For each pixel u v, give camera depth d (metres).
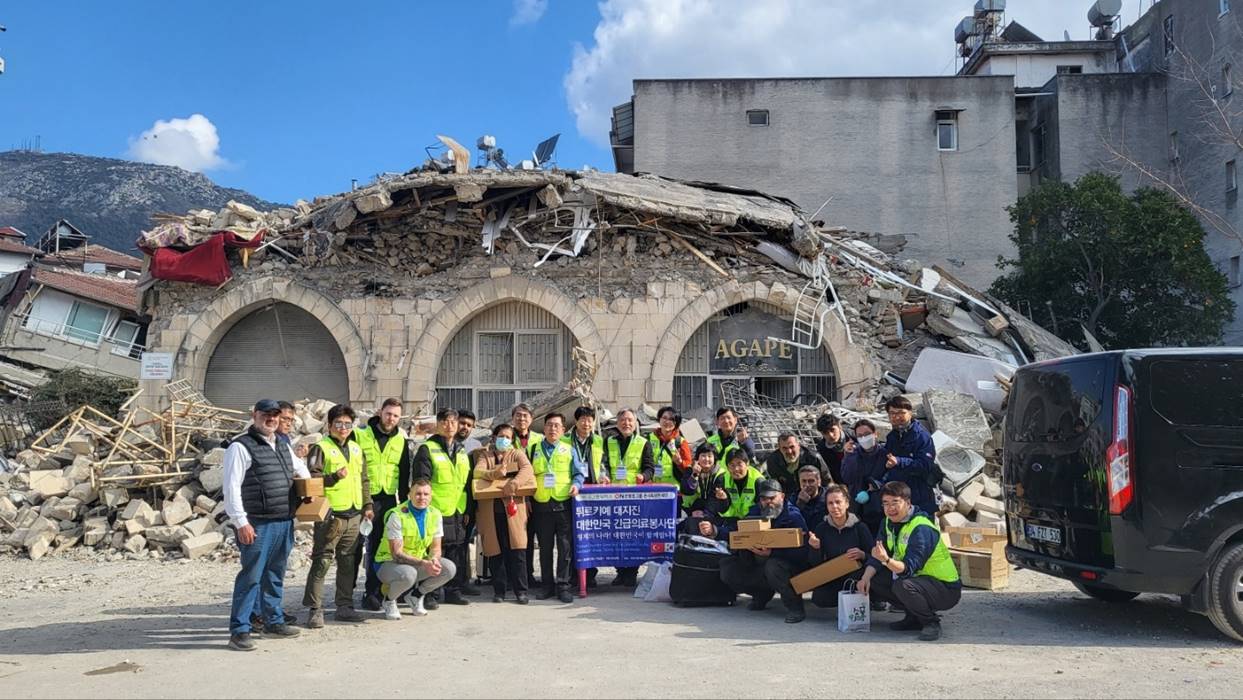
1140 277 26.86
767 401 18.69
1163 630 7.48
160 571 11.17
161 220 19.92
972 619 7.92
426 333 18.67
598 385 18.38
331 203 19.31
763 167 35.75
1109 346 27.09
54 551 12.58
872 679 5.87
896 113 36.12
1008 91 36.28
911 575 7.15
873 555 7.22
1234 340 31.84
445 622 7.88
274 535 7.10
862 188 35.72
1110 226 26.59
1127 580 6.88
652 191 19.80
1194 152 34.16
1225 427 6.98
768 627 7.65
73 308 32.41
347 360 18.62
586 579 9.59
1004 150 36.00
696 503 9.53
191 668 6.29
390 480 8.41
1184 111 34.81
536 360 19.19
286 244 19.22
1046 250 27.48
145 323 32.94
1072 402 7.50
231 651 6.83
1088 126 36.00
